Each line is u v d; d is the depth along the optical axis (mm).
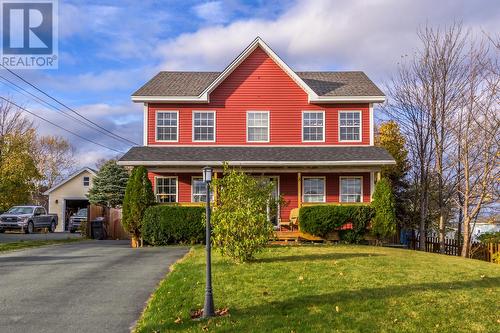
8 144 39375
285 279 10719
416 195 26797
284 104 24469
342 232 20344
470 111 22531
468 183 22000
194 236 19922
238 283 10367
